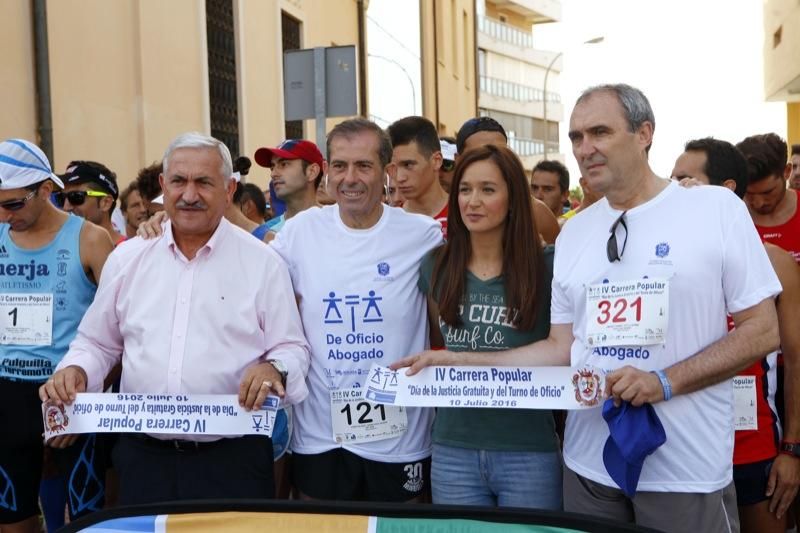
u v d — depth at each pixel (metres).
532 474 3.04
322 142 6.73
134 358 3.13
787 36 16.45
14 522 3.81
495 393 2.97
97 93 7.84
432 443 3.25
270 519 2.51
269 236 4.75
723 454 2.68
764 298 2.61
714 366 2.54
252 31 11.38
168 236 3.14
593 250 2.79
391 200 5.34
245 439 3.11
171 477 3.10
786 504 3.32
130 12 8.41
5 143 3.59
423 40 21.47
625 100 2.66
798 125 21.48
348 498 3.29
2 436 3.71
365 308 3.28
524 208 3.08
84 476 3.81
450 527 2.43
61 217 3.75
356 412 3.27
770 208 4.10
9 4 6.70
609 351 2.72
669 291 2.62
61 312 3.68
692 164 3.51
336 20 15.33
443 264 3.21
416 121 4.57
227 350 3.10
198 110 9.75
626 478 2.58
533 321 3.06
